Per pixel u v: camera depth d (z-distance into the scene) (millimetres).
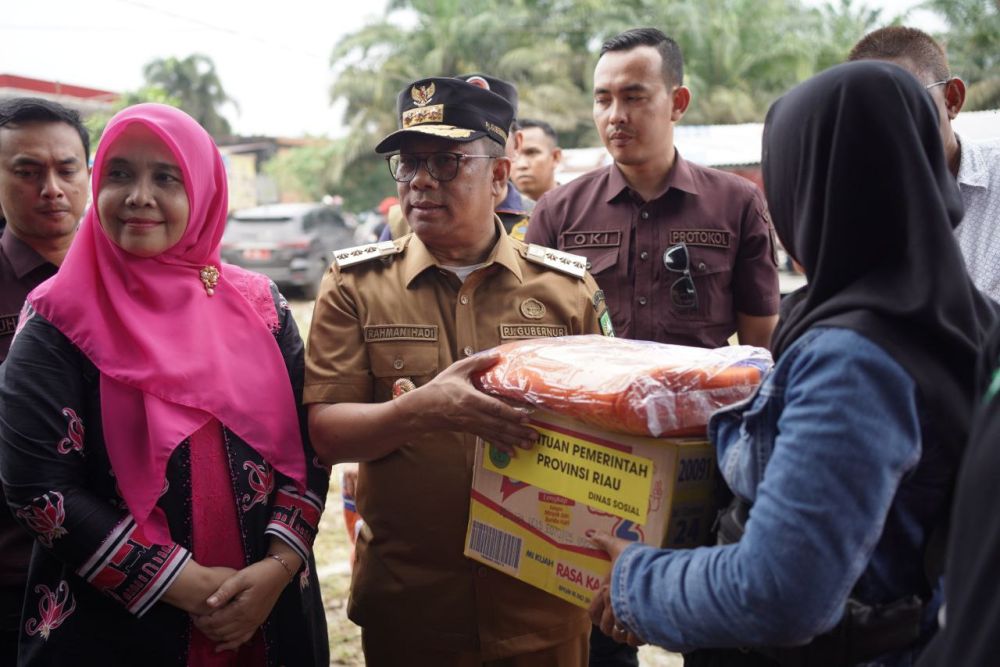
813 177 1145
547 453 1555
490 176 1955
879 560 1118
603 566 1454
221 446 1701
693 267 2713
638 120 2623
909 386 1038
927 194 1084
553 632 1895
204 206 1763
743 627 1093
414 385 1890
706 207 2734
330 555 4012
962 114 4102
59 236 2074
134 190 1643
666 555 1269
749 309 2809
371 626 1938
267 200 37844
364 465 1956
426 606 1872
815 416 1055
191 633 1662
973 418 975
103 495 1641
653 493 1372
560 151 4625
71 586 1624
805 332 1137
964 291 1079
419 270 1929
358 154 28609
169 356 1655
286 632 1795
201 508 1666
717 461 1318
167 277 1727
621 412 1347
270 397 1782
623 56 2615
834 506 1021
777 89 26484
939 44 2396
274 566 1711
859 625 1126
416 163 1898
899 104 1101
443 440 1862
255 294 1898
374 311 1916
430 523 1863
